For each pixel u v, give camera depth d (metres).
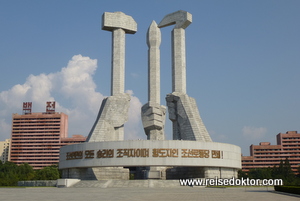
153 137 68.38
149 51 73.25
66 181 56.50
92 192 40.59
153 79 71.69
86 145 60.00
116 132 70.12
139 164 56.44
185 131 66.94
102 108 71.00
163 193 38.25
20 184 64.12
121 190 44.75
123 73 73.25
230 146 63.34
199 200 28.98
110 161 57.44
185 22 72.25
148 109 68.69
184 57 72.81
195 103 71.38
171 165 56.59
